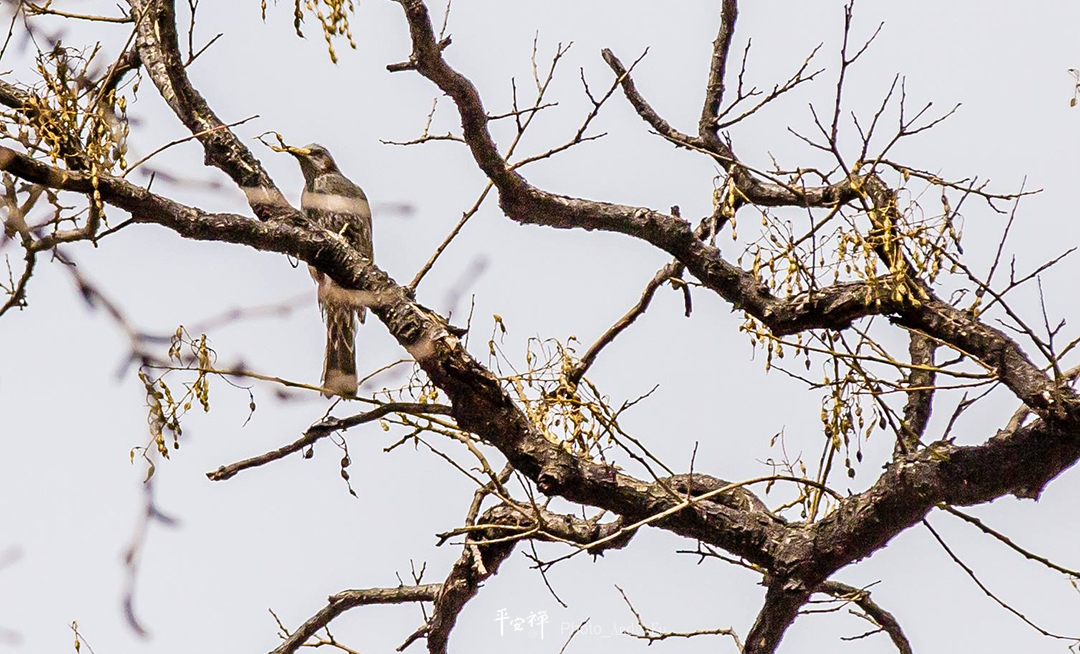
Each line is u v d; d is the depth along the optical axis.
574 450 13.79
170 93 14.74
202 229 12.55
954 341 13.46
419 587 16.84
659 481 13.32
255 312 9.08
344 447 13.41
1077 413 12.85
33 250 11.84
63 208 11.77
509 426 13.24
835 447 12.98
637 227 15.37
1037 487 13.35
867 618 15.88
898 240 12.76
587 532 14.77
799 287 13.68
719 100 16.80
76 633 11.89
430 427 13.23
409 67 14.91
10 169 11.65
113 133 12.09
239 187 13.77
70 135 11.99
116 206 12.18
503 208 15.77
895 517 13.51
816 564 13.87
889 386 12.73
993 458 13.16
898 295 12.84
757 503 14.80
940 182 13.12
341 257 13.23
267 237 12.90
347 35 12.09
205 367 10.67
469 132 14.90
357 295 13.20
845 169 12.84
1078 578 12.60
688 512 13.96
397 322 13.16
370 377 11.74
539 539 13.51
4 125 11.82
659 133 16.95
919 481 13.30
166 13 14.19
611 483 13.57
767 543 14.06
